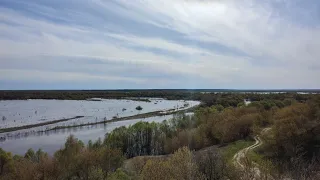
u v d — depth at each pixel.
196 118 113.06
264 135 73.50
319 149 55.16
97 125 154.12
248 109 109.31
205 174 31.36
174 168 32.75
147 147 95.44
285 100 138.75
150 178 33.81
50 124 153.75
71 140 78.69
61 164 59.62
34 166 55.34
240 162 47.75
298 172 30.31
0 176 56.75
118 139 92.81
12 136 121.44
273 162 47.25
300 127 62.41
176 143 86.25
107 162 62.03
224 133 86.62
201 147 87.19
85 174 57.09
